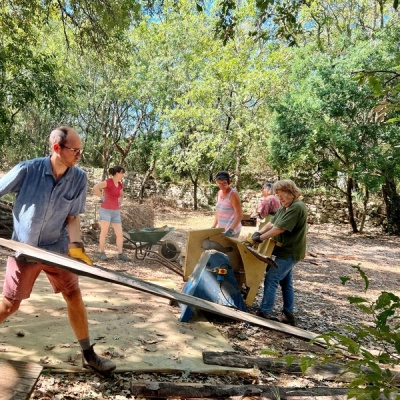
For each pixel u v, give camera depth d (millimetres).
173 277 6922
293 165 17203
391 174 14500
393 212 16625
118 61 12125
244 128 18578
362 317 5754
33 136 25047
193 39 20641
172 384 2906
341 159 15156
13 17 11008
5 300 2725
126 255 8328
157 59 21234
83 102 24453
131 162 26688
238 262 5434
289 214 4711
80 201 2834
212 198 21703
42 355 3262
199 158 19156
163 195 22938
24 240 2707
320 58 15117
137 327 4102
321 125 14445
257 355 3807
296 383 3270
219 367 3375
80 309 2926
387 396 1227
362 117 14664
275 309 5719
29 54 11023
